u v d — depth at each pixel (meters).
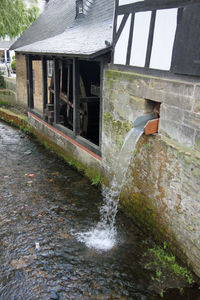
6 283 4.05
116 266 4.38
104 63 5.80
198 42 3.55
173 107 4.12
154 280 4.12
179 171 4.12
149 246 4.77
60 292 3.93
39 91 11.77
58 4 14.18
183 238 4.20
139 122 4.78
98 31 7.12
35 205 5.93
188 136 3.92
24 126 11.41
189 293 3.90
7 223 5.31
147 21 4.47
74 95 7.17
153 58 4.45
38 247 4.73
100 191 6.50
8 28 15.76
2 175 7.30
